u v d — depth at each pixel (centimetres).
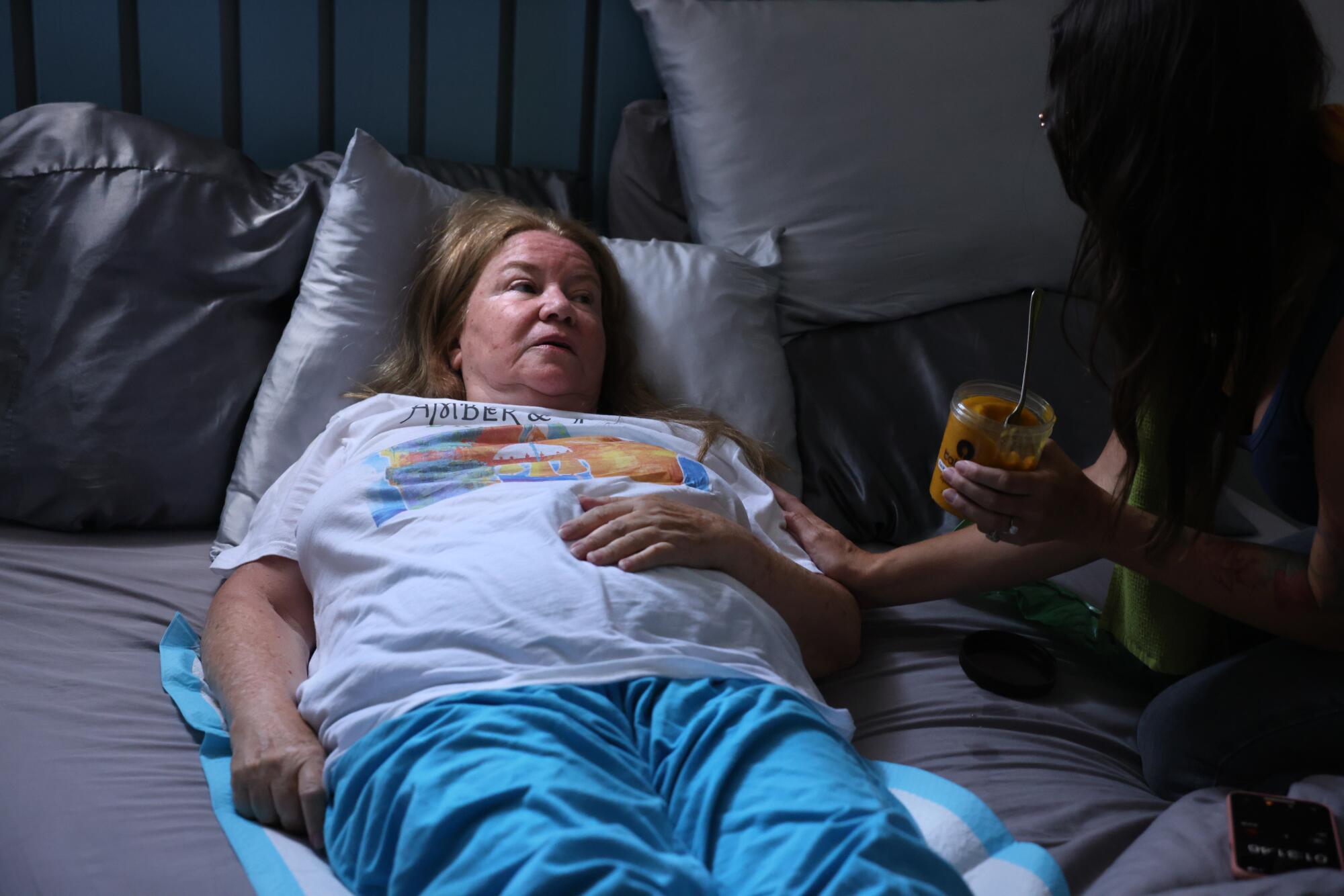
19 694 122
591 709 106
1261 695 115
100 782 111
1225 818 108
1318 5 219
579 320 156
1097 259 108
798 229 203
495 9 210
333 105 208
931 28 210
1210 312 102
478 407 148
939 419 184
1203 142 93
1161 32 91
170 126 177
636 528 124
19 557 148
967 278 206
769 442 175
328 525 130
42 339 157
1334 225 100
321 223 175
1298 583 110
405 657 111
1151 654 135
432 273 171
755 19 205
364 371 168
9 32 185
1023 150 208
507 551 120
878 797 99
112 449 157
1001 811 114
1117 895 99
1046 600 152
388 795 98
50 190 162
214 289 169
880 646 147
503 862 85
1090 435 179
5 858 100
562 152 225
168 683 128
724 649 117
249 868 100
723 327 182
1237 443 111
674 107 211
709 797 96
